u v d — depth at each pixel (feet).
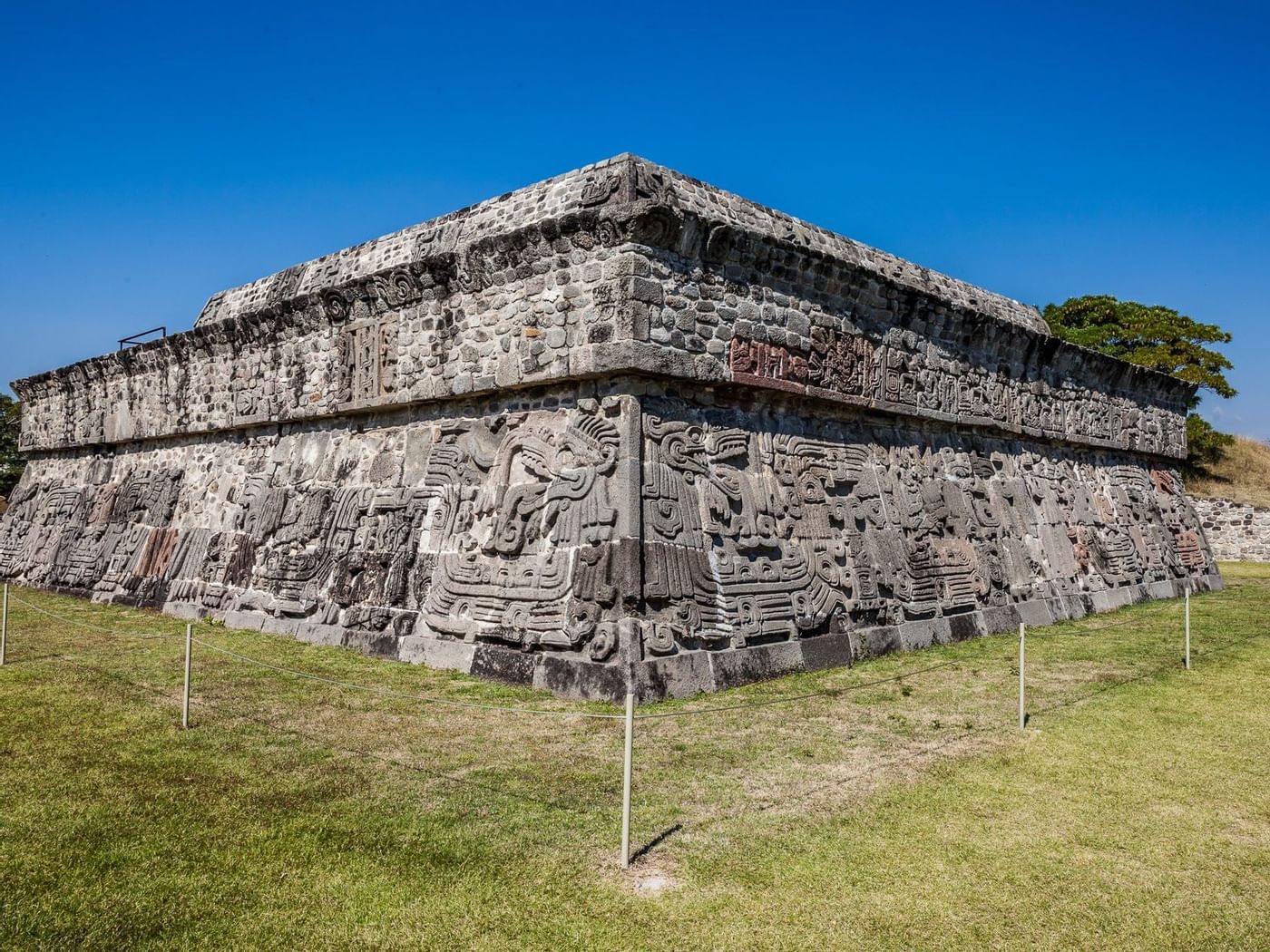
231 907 13.67
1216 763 20.89
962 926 13.43
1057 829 17.03
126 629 38.24
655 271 28.17
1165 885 14.87
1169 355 111.04
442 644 30.01
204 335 45.32
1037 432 47.55
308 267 49.16
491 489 31.01
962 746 21.88
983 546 41.45
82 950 12.52
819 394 33.78
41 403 60.80
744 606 28.84
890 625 34.50
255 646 33.96
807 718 24.22
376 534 34.65
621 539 26.50
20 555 57.06
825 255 33.37
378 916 13.41
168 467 49.29
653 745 21.42
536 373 29.60
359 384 36.76
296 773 19.39
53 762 20.21
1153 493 59.16
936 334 41.01
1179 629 40.16
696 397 30.14
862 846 16.02
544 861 15.12
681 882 14.48
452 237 39.65
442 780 18.98
